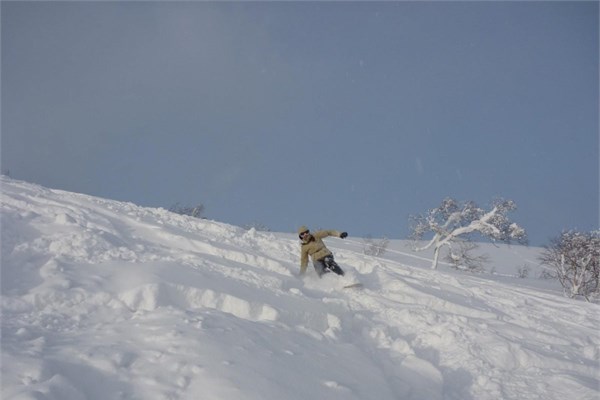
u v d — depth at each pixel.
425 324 5.73
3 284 3.80
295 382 3.05
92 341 3.05
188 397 2.52
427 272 10.35
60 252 4.79
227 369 2.88
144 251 5.73
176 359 2.87
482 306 7.49
